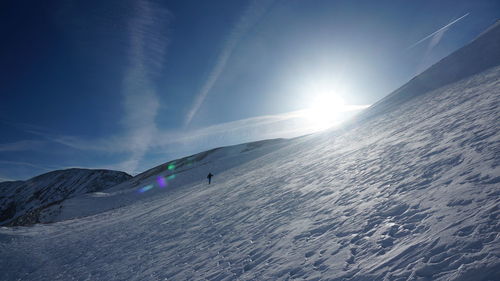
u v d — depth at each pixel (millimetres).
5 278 13312
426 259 3250
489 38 22672
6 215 111000
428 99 16312
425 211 4426
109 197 48469
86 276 10078
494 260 2697
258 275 5145
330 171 11023
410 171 6602
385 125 14758
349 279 3686
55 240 21359
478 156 5398
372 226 4867
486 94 10461
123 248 12695
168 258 8781
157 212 21438
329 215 6500
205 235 9828
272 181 14938
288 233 6645
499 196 3730
